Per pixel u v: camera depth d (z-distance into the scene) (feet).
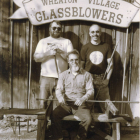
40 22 13.37
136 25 13.62
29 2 13.20
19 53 13.82
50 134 11.78
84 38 13.78
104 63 12.77
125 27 13.33
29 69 13.93
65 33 13.76
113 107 10.92
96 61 12.67
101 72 12.78
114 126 11.29
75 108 11.29
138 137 12.81
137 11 13.10
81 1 13.14
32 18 13.33
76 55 11.32
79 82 11.33
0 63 13.75
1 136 12.14
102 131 12.51
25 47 13.79
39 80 13.99
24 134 12.47
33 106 14.07
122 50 13.79
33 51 13.83
